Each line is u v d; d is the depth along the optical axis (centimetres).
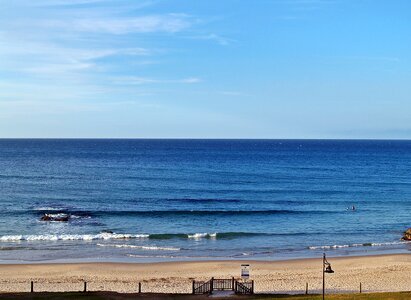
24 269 4553
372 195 10219
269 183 12012
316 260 5078
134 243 5794
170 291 3972
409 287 4153
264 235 6341
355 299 3478
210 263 4884
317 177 13450
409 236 6231
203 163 17775
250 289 3859
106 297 3572
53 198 9238
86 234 6203
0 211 7750
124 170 14762
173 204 8856
